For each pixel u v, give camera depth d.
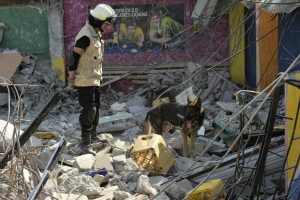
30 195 4.89
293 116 6.86
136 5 13.38
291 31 11.98
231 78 13.29
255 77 13.02
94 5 13.44
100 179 7.91
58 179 7.52
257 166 5.50
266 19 12.32
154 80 13.24
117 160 8.50
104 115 12.02
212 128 10.40
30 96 12.70
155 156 8.12
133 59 13.52
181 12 13.35
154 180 7.95
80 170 8.30
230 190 6.65
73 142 9.52
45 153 7.55
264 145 5.42
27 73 13.19
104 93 13.41
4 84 5.86
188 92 11.44
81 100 8.95
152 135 8.48
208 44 13.34
